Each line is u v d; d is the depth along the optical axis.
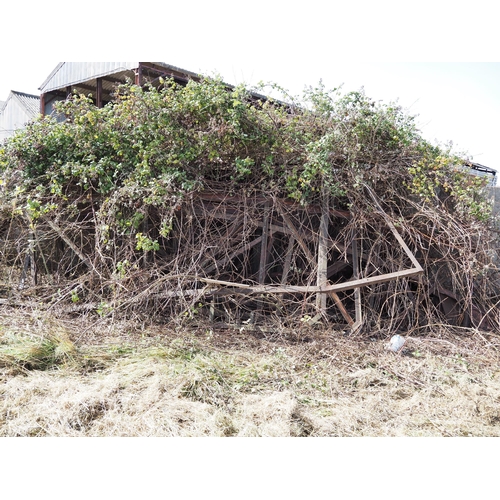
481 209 6.03
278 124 6.18
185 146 5.83
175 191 5.56
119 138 5.97
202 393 3.89
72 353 4.52
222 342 5.13
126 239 5.61
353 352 4.92
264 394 4.01
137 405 3.62
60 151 6.11
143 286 5.37
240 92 5.84
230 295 5.48
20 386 3.83
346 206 6.27
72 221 6.15
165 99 5.90
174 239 5.91
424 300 6.21
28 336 4.82
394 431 3.49
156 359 4.49
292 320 5.47
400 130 6.18
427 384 4.31
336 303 5.54
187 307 5.20
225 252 5.68
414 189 5.95
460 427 3.61
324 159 5.75
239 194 5.87
